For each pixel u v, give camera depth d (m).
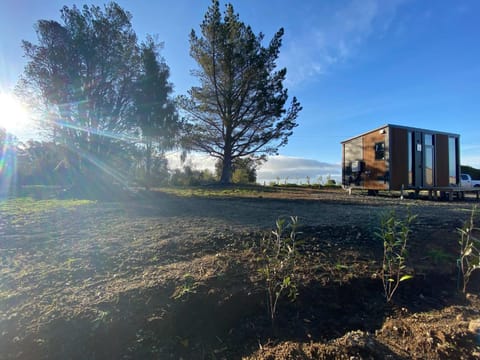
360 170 11.22
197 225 3.98
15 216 4.87
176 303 1.90
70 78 9.92
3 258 2.65
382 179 10.20
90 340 1.59
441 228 3.75
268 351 1.64
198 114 15.19
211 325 1.88
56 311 1.73
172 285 2.08
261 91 14.45
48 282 2.14
